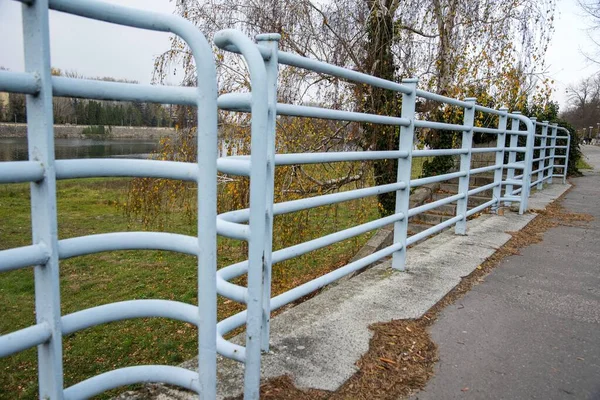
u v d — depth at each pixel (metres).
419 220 8.69
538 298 3.45
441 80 9.83
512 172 7.27
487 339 2.72
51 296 1.23
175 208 7.84
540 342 2.71
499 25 10.55
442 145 10.00
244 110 2.04
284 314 2.92
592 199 9.33
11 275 8.47
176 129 6.98
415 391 2.15
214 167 1.39
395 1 8.89
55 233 1.22
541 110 11.70
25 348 1.18
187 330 6.14
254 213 1.75
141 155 8.36
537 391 2.19
